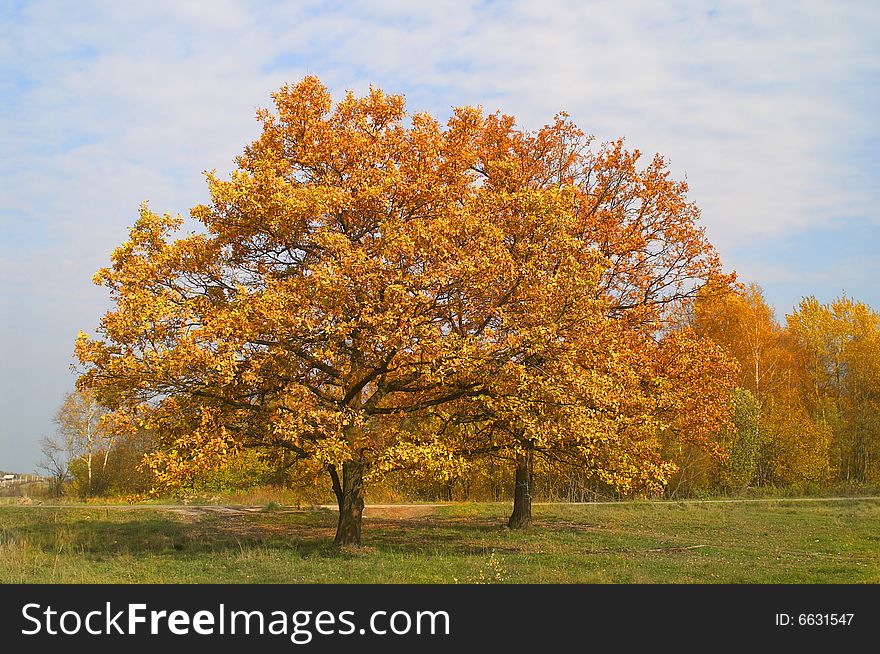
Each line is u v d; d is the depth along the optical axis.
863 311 57.69
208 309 17.98
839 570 16.59
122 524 26.23
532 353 18.20
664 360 24.78
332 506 33.75
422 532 25.03
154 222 18.75
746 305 51.28
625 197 27.00
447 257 17.75
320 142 19.89
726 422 25.80
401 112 20.84
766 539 23.31
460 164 20.41
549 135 27.16
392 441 19.12
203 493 36.62
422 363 17.75
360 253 17.22
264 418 18.25
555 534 24.47
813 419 52.59
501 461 23.41
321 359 17.83
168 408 17.98
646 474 19.64
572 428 17.98
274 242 19.47
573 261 18.72
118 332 16.72
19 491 55.53
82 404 49.78
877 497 38.47
